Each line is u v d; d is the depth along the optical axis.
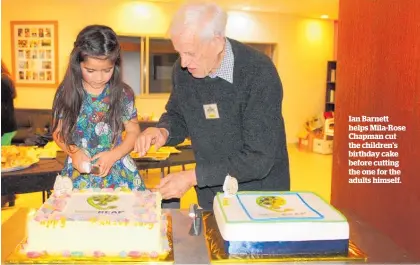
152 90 6.34
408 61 1.75
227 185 1.23
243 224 0.99
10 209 3.33
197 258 0.98
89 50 1.48
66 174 1.70
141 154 1.56
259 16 7.05
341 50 2.32
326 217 1.04
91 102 1.67
